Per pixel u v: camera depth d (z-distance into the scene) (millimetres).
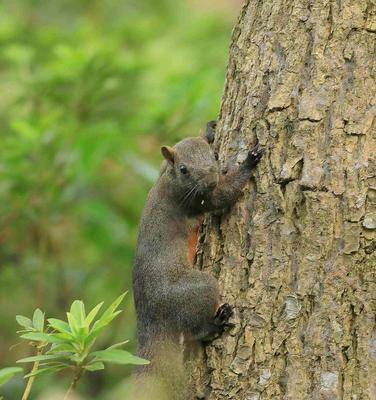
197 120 15953
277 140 9680
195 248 11445
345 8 9742
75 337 7719
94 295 17766
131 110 16688
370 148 9281
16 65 17531
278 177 9539
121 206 17031
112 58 16125
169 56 18562
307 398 8797
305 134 9469
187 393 9977
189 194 11367
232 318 9469
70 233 17172
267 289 9273
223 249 9938
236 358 9281
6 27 18375
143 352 11281
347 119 9383
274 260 9320
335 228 9133
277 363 9039
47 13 21156
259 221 9547
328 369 8805
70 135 15375
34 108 16703
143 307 11469
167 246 11547
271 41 10062
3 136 16781
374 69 9539
